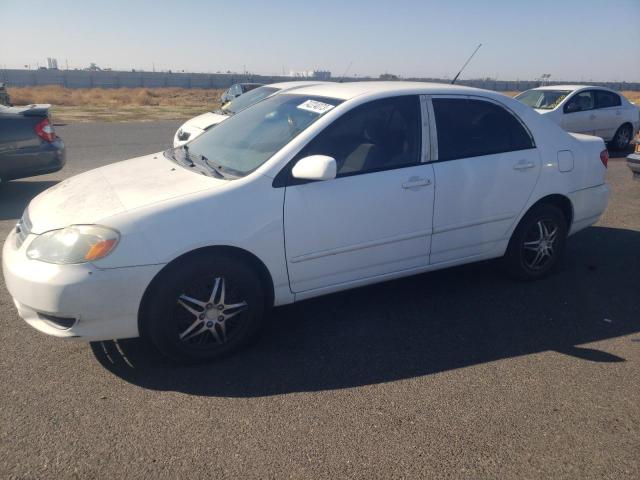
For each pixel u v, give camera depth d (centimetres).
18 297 318
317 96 423
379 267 402
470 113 436
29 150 756
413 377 339
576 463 268
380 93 402
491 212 442
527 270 487
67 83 6272
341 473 257
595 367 355
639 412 309
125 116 2281
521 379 339
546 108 1260
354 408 306
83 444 272
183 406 305
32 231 329
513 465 265
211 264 335
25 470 253
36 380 327
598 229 672
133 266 313
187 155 426
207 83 7062
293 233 357
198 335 346
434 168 409
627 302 458
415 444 278
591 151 502
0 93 2136
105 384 325
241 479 251
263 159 366
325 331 397
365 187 379
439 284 486
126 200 336
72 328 314
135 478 250
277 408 305
